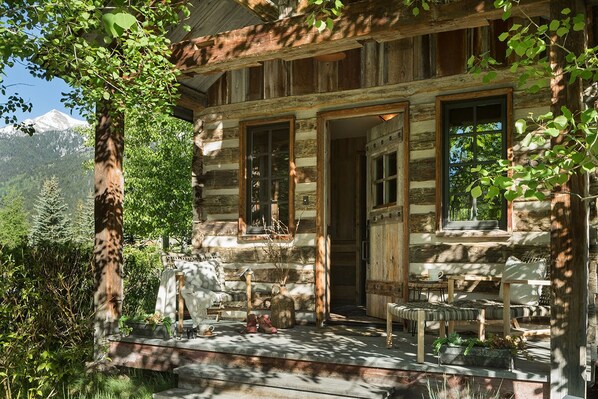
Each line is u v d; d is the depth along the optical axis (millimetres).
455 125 7020
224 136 8461
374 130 7977
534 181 3523
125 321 6539
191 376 5590
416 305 5469
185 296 6680
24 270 7523
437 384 4762
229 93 8438
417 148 7125
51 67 5465
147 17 5574
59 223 35531
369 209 8094
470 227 6828
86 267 8297
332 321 7555
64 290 8094
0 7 4875
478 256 6738
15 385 6309
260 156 8320
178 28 7625
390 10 5004
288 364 5434
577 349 4160
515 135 6590
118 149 6789
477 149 6855
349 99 7566
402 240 7211
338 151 10289
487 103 6816
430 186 7035
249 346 5781
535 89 4320
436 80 7039
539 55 6336
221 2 7445
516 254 6562
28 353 6230
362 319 7688
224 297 6871
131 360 6391
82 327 7316
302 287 7730
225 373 5426
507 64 6676
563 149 3557
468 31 6914
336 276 10219
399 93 7262
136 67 5738
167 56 6059
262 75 8195
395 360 5039
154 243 19531
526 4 4461
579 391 4145
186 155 18547
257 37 5637
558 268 4238
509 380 4531
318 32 5316
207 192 8539
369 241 8133
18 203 45656
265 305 7469
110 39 3234
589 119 3412
